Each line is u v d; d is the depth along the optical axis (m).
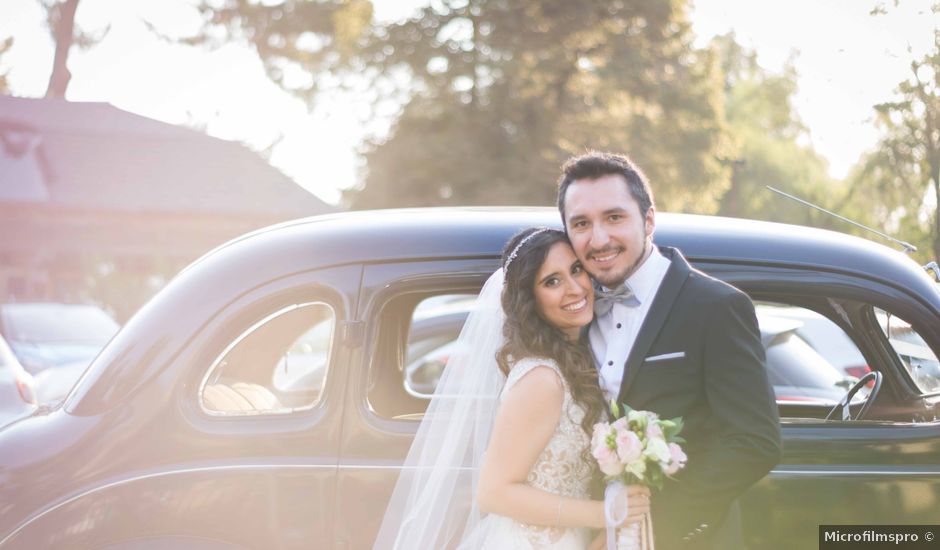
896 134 10.82
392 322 3.65
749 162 39.78
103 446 2.96
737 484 2.52
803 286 3.10
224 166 25.62
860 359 4.77
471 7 23.09
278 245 3.15
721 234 3.18
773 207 38.88
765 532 2.96
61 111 26.31
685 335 2.62
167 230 23.92
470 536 2.80
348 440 2.95
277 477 2.92
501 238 3.13
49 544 2.88
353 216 3.40
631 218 2.65
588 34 23.47
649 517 2.60
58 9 26.80
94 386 3.04
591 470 2.69
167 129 26.61
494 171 22.20
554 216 3.32
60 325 11.00
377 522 2.90
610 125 23.56
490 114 22.69
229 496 2.91
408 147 22.30
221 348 3.05
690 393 2.62
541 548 2.68
